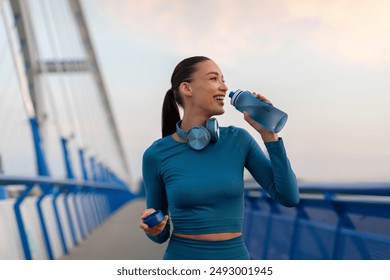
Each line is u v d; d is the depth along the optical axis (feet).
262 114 4.13
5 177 12.37
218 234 4.12
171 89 4.70
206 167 4.19
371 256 7.85
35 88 42.09
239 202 4.25
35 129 27.55
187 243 4.19
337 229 9.32
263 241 15.79
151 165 4.46
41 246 18.94
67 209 26.30
